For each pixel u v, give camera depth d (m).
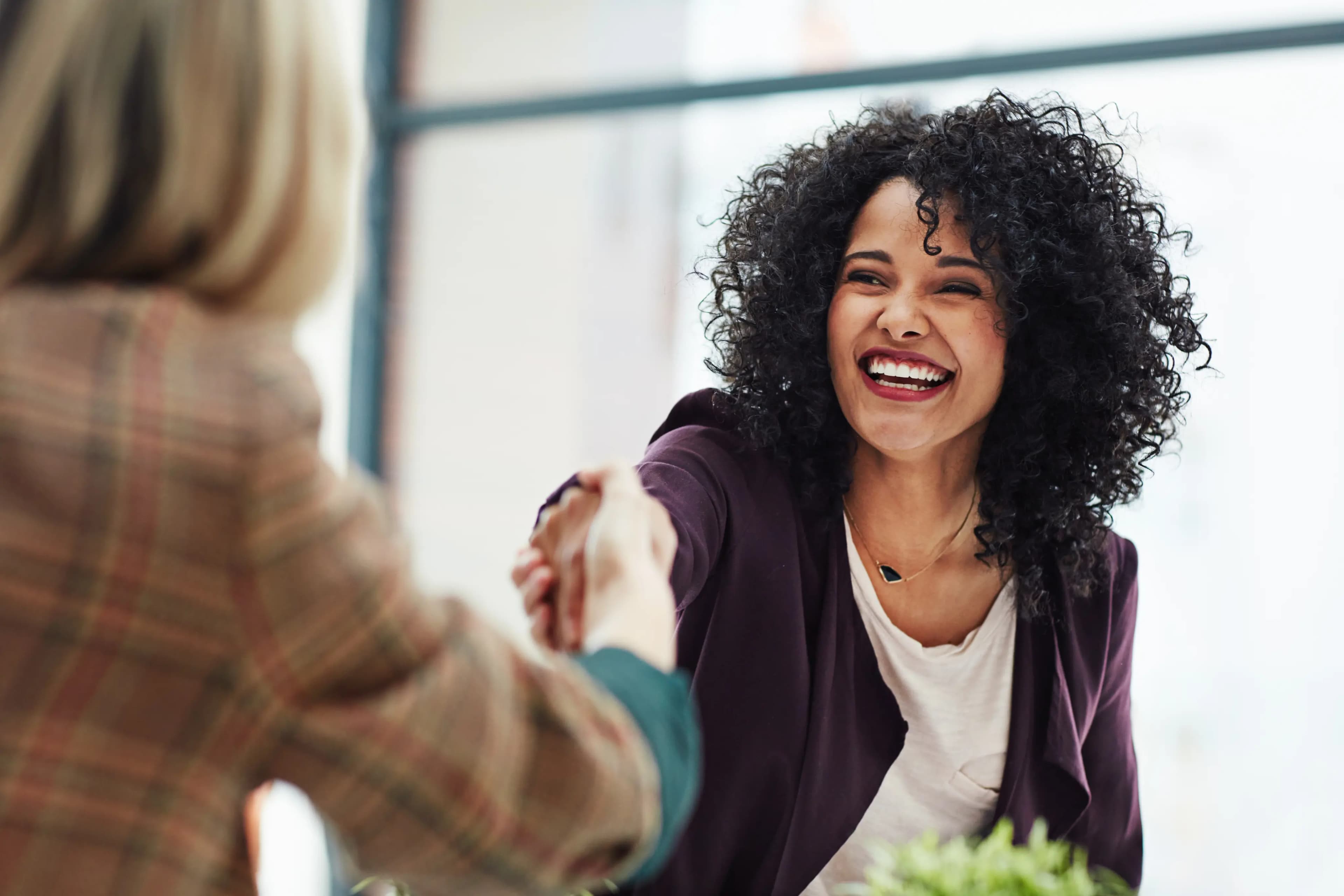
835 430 1.40
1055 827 1.46
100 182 0.66
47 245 0.67
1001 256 1.30
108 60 0.66
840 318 1.33
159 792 0.61
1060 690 1.42
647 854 0.71
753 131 3.29
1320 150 2.77
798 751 1.33
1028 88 2.99
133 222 0.66
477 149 3.58
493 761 0.63
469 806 0.63
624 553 0.83
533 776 0.65
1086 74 2.94
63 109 0.66
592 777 0.65
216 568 0.61
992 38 3.03
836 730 1.36
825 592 1.38
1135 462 1.50
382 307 3.62
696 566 1.25
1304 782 2.73
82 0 0.67
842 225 1.37
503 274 3.55
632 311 3.42
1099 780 1.52
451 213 3.60
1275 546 2.74
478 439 3.57
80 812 0.60
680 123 3.37
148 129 0.66
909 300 1.30
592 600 0.83
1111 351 1.40
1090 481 1.43
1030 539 1.41
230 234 0.67
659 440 1.43
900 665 1.40
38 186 0.67
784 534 1.37
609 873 0.70
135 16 0.66
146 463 0.61
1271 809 2.75
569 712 0.66
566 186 3.49
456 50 3.60
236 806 0.64
